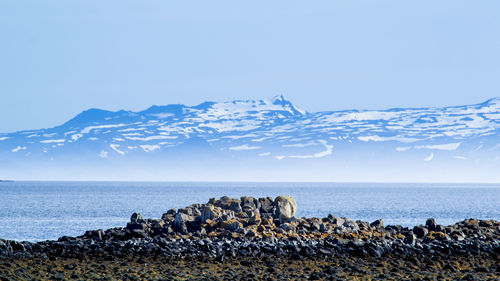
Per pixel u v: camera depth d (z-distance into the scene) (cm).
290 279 14712
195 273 15550
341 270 16012
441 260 18138
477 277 15375
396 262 17700
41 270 15588
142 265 16775
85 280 14250
